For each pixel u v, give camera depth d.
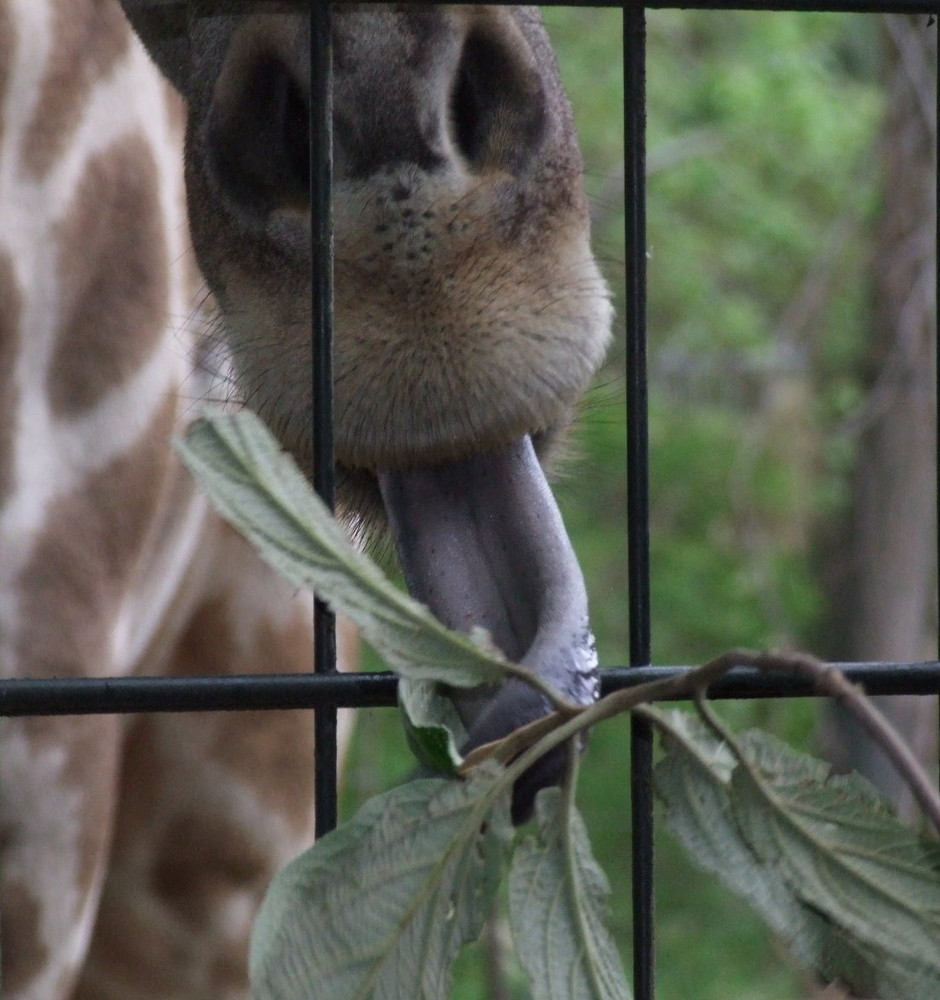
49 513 5.46
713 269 23.75
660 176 23.05
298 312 3.44
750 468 19.09
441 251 3.29
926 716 11.92
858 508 17.34
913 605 16.91
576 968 2.78
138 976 7.00
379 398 3.28
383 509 3.64
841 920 2.80
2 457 5.35
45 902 5.68
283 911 2.68
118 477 5.59
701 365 24.03
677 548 22.05
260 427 2.81
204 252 3.66
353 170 3.31
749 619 21.44
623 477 18.06
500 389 3.27
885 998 2.84
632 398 3.51
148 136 5.66
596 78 22.69
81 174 5.43
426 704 2.94
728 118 22.95
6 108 5.24
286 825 6.96
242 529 2.73
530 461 3.44
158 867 6.91
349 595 2.77
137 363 5.59
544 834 2.79
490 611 3.34
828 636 18.83
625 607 21.64
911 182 15.66
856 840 2.82
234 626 6.73
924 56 13.56
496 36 3.38
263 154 3.47
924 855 2.82
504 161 3.39
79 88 5.42
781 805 2.82
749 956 18.98
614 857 19.69
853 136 23.17
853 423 17.17
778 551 21.84
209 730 6.80
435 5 3.33
